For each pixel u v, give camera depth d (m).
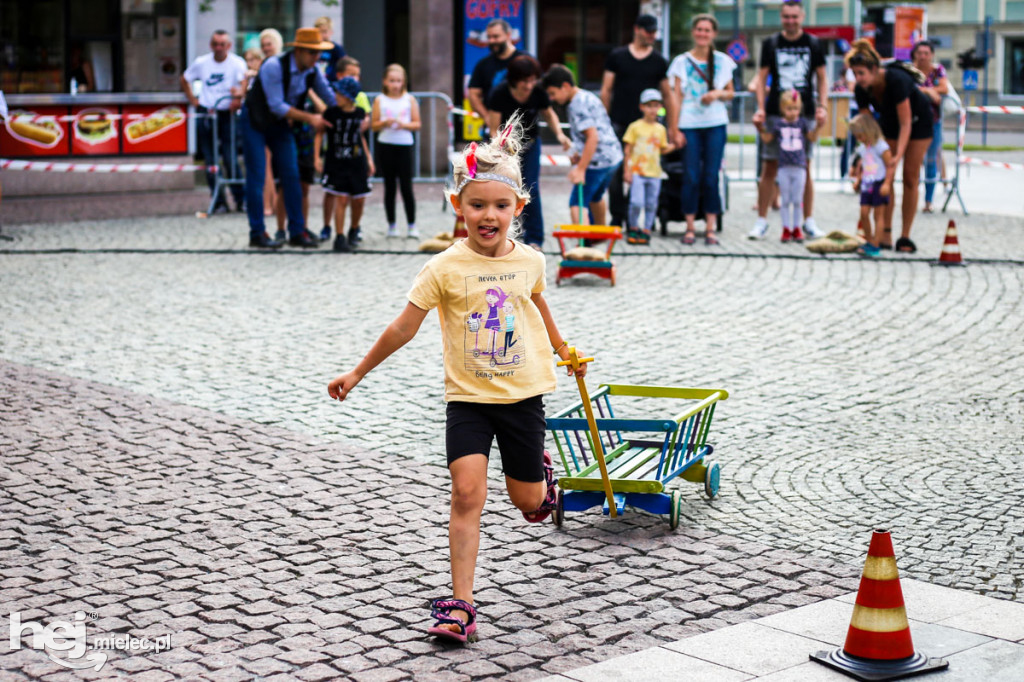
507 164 5.71
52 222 20.14
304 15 26.72
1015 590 6.17
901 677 5.18
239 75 21.06
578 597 6.15
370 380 10.40
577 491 7.14
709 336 11.87
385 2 27.59
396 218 20.39
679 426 7.27
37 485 7.75
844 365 10.80
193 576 6.37
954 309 13.05
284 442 8.70
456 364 5.76
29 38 24.16
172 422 9.15
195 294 14.02
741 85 55.94
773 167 18.17
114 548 6.73
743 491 7.76
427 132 27.50
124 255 16.70
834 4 60.59
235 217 20.92
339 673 5.28
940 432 8.94
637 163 17.42
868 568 5.33
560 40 29.16
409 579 6.36
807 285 14.39
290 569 6.47
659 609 5.99
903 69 16.14
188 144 25.25
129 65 25.23
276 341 11.75
